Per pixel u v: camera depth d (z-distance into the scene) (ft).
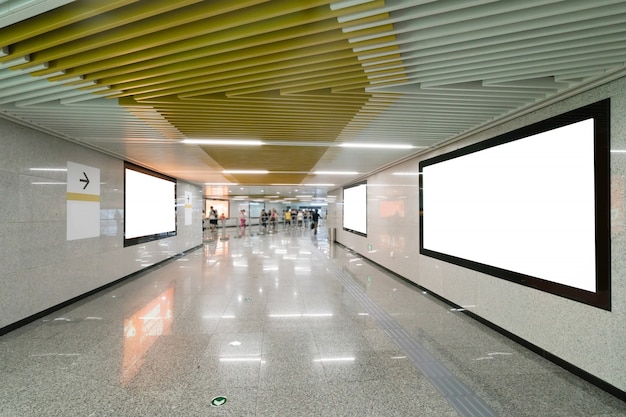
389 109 11.85
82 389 9.19
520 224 12.42
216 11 6.26
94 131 14.97
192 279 23.72
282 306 17.03
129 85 9.56
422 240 20.65
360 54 7.75
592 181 9.67
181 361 10.84
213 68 8.54
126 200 23.67
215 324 14.32
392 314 15.87
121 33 7.06
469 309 15.65
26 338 12.80
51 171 16.06
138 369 10.33
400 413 8.20
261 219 86.74
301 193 64.85
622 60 7.95
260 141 16.79
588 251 9.74
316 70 8.63
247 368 10.40
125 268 23.54
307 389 9.22
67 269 17.19
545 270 11.27
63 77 8.98
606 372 9.18
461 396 8.95
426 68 8.43
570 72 8.66
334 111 12.03
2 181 13.33
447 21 6.47
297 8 6.18
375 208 30.66
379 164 25.14
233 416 8.03
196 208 43.14
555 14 6.29
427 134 15.39
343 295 19.33
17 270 13.98
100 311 16.19
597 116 9.52
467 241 15.85
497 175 13.79
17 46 7.62
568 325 10.37
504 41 7.14
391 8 6.04
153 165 25.59
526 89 10.04
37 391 9.10
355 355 11.37
